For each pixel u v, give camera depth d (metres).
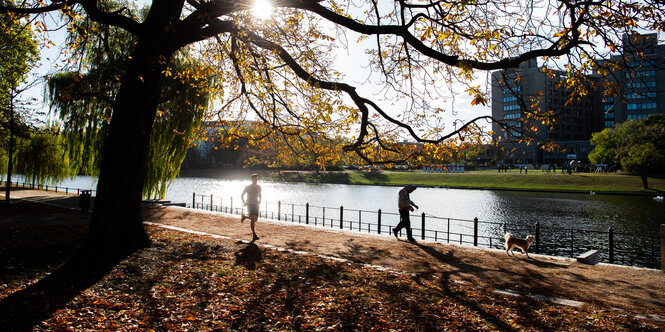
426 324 5.21
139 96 7.85
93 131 23.48
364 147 10.17
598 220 29.62
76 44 10.05
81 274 6.57
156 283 6.36
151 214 16.94
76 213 17.36
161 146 22.48
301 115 11.66
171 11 7.83
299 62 11.23
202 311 5.32
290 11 10.96
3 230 11.73
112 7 18.66
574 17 7.50
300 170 93.31
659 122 70.44
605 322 5.45
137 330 4.59
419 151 9.86
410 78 10.28
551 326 5.27
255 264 8.13
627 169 55.62
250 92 11.41
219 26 8.44
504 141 8.78
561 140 107.12
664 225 8.74
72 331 4.43
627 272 8.49
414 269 8.45
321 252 9.90
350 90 9.48
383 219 29.88
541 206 38.09
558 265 9.15
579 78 8.12
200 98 21.88
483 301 6.26
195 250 9.09
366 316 5.41
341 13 10.39
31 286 5.83
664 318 5.66
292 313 5.43
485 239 22.95
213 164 110.94
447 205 39.25
